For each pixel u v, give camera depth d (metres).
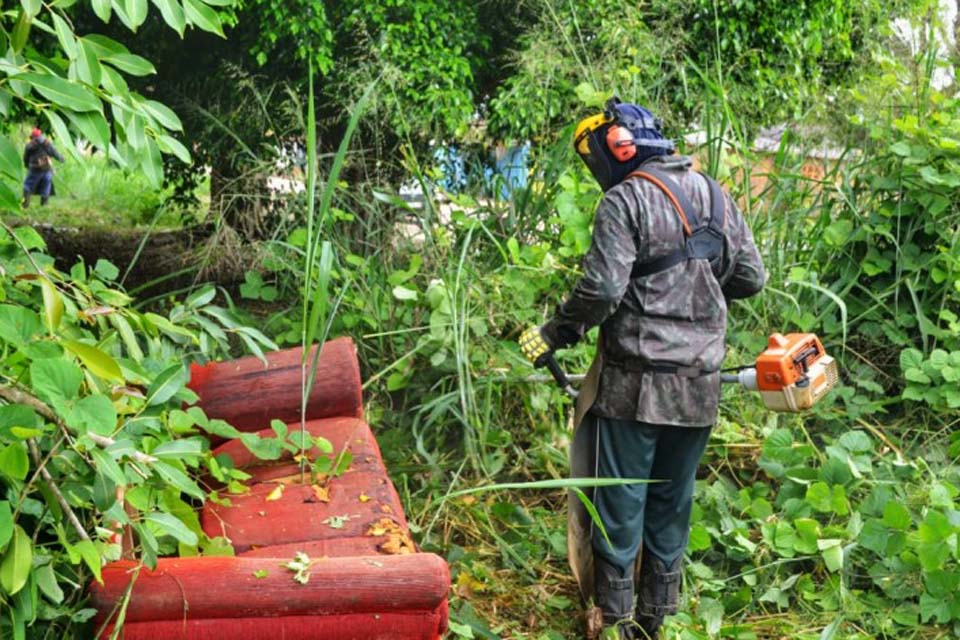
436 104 6.63
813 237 5.63
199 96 7.36
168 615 2.29
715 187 3.71
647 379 3.61
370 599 2.33
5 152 2.15
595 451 3.77
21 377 2.25
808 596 4.14
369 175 6.46
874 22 7.58
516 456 4.96
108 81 2.39
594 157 3.72
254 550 2.74
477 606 4.12
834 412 5.23
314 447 3.35
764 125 7.27
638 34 6.00
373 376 4.93
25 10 2.27
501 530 4.66
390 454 4.87
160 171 2.45
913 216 5.48
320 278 3.20
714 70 6.92
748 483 4.91
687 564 4.30
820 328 5.56
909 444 5.13
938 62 5.86
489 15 7.36
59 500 2.17
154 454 2.41
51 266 2.98
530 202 5.55
